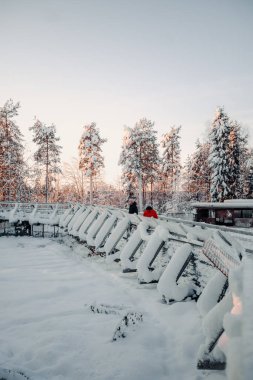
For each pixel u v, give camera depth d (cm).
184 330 389
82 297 561
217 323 295
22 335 390
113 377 290
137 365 308
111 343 360
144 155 4031
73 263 902
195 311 454
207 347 298
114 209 1147
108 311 470
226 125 3569
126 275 707
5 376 248
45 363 319
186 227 551
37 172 3856
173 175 4547
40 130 3981
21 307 502
